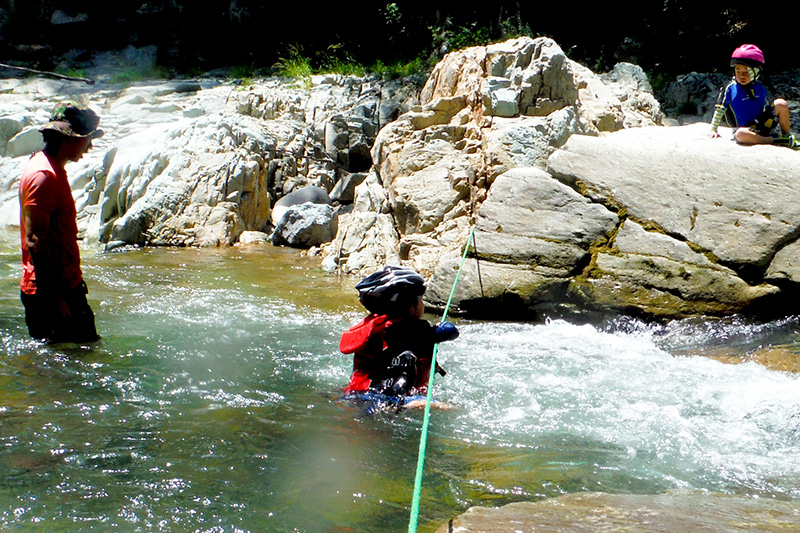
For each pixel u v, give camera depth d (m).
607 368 5.17
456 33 16.81
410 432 4.01
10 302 6.69
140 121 14.52
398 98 14.51
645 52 15.83
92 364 5.03
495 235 7.11
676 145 7.30
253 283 7.93
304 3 19.70
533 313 6.74
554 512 2.92
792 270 6.32
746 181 6.79
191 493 3.22
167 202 10.38
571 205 7.15
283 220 10.39
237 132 11.71
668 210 6.87
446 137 9.15
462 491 3.32
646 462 3.67
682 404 4.47
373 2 19.12
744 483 3.46
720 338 6.01
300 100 14.54
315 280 8.18
